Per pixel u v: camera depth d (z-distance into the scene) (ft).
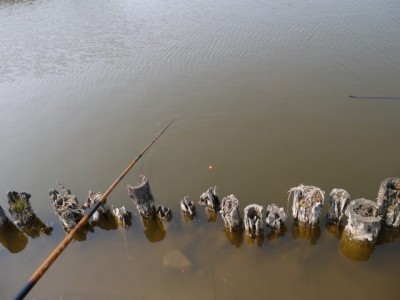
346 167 51.49
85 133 65.57
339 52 82.69
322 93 69.46
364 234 40.14
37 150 62.28
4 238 48.26
